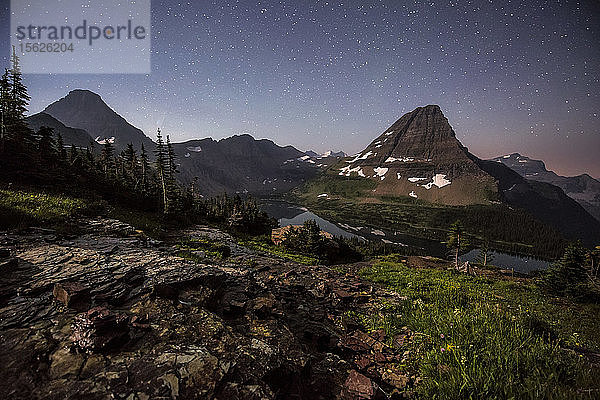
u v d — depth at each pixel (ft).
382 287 52.06
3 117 91.66
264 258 65.87
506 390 13.91
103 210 70.74
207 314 20.66
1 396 11.48
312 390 16.44
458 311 28.27
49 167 98.89
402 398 16.72
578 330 36.32
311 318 30.12
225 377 13.93
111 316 16.29
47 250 29.50
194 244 68.39
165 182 143.33
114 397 11.82
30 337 15.01
